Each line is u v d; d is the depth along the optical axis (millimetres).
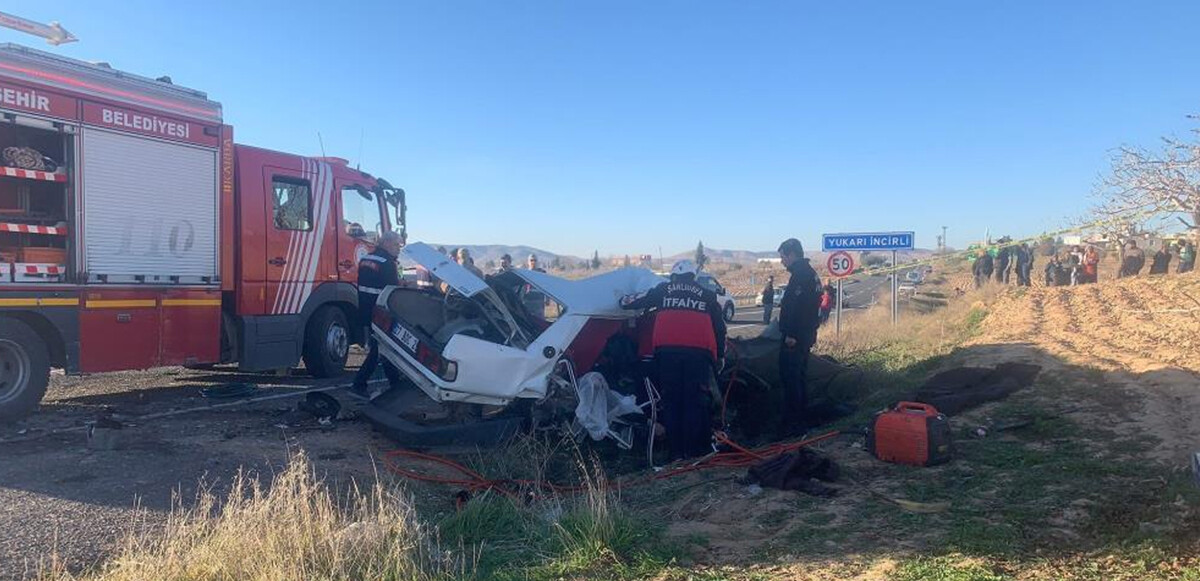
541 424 7473
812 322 8180
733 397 8750
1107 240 21625
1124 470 5625
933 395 8500
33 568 4504
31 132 8180
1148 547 4266
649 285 8625
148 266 8906
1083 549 4375
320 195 11352
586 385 7516
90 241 8375
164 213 9062
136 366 8828
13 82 7727
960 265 58125
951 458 6207
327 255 11461
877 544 4590
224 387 10086
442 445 7211
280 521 4316
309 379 11633
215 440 7512
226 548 4195
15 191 8141
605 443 7742
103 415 8312
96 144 8414
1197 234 17328
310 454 7090
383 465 6816
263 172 10477
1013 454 6254
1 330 7855
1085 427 6852
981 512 4996
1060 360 10164
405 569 4129
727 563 4445
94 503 5656
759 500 5508
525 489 6059
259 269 10383
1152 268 24625
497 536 5023
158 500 5762
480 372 7254
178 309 9234
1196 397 7473
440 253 8008
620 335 8336
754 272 72375
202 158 9477
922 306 25984
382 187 12883
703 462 6703
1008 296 20984
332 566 4059
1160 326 12953
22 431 7801
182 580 4090
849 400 9523
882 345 14461
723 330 7570
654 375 7883
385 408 8117
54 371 11633
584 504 4969
